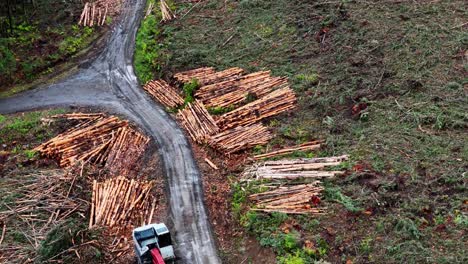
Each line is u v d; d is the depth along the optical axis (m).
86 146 27.78
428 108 26.47
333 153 25.08
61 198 24.19
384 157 24.16
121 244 22.45
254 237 21.95
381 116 26.62
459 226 20.52
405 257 19.62
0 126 29.92
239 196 23.92
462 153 23.83
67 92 32.69
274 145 26.52
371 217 21.47
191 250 21.97
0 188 25.09
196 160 26.75
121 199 24.30
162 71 33.34
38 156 27.52
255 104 28.77
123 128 28.91
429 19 32.78
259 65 32.34
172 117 29.95
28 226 22.80
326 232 21.30
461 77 28.09
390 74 29.11
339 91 28.77
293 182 23.80
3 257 21.14
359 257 20.08
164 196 24.81
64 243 21.09
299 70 31.23
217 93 30.19
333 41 32.41
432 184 22.50
